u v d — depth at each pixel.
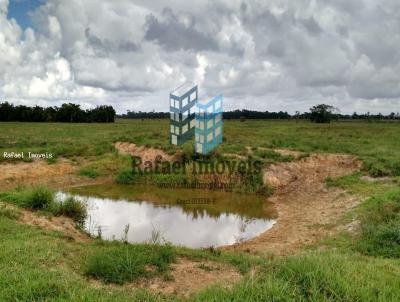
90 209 14.14
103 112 88.31
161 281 5.93
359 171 17.41
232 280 5.95
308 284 4.83
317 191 16.16
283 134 37.62
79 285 5.10
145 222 12.72
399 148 23.81
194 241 10.88
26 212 10.02
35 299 4.55
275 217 13.53
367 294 4.51
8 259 5.90
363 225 9.76
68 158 22.84
